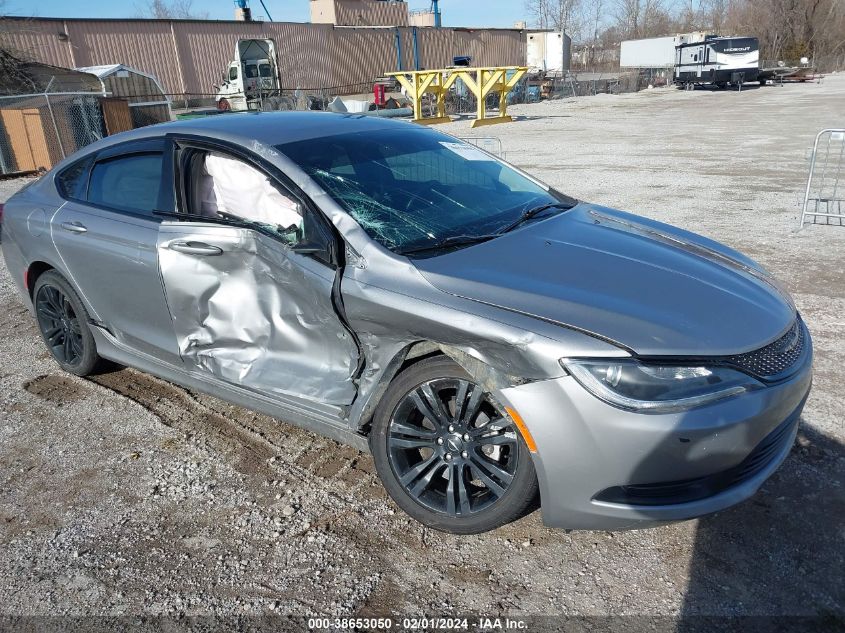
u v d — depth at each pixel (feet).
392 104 97.71
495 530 9.52
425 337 8.77
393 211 10.37
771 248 22.91
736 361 8.05
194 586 8.64
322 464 11.16
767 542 9.09
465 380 8.78
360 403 9.55
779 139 54.44
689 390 7.73
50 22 86.53
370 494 10.35
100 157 13.15
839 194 31.99
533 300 8.52
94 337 13.60
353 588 8.53
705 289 9.20
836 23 197.77
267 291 10.48
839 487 10.12
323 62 118.11
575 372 7.81
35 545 9.46
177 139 11.80
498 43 157.58
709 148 50.57
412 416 9.57
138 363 12.76
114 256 12.00
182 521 9.86
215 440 11.98
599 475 7.92
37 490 10.71
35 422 12.78
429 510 9.30
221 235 10.64
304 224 10.00
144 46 96.53
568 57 177.58
